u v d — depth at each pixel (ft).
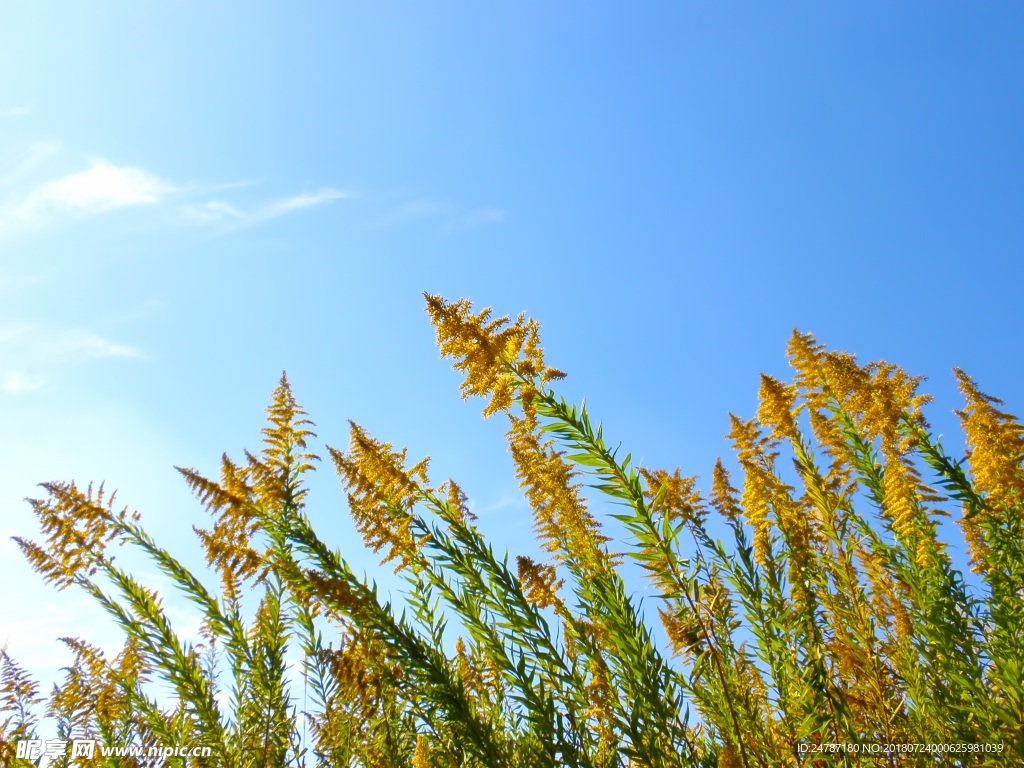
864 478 5.52
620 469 4.30
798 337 5.79
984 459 4.70
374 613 4.36
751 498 5.50
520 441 4.97
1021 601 4.51
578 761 4.10
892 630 5.14
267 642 5.16
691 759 4.21
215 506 4.72
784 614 5.08
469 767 4.37
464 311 4.52
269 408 5.16
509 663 4.40
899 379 5.43
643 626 4.36
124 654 5.52
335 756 4.75
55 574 5.02
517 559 4.64
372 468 4.70
